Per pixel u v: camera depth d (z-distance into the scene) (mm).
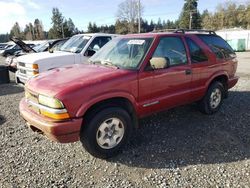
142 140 4434
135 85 4000
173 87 4562
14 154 4070
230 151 4012
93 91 3578
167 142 4348
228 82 5801
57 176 3467
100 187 3225
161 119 5320
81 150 4164
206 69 5117
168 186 3197
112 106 3857
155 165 3686
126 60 4344
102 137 3752
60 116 3400
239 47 33875
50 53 8148
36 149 4234
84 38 8492
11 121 5570
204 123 5113
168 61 4387
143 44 4410
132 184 3264
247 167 3566
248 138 4445
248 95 7105
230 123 5102
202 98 5328
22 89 8984
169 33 4715
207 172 3473
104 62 4520
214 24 74500
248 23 68562
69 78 3811
